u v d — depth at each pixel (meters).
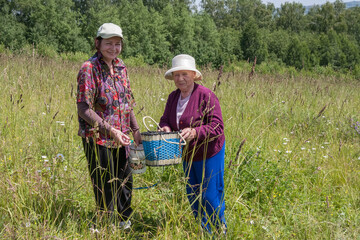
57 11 81.75
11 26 76.19
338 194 4.62
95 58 3.29
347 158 5.63
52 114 6.21
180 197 3.77
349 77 15.69
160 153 3.18
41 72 9.55
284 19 179.38
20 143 4.59
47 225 3.12
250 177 4.43
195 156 3.39
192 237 3.34
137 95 7.77
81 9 102.31
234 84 8.62
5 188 3.54
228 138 5.18
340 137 6.97
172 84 8.77
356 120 7.83
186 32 94.44
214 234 3.31
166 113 3.59
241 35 105.44
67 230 3.23
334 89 12.11
